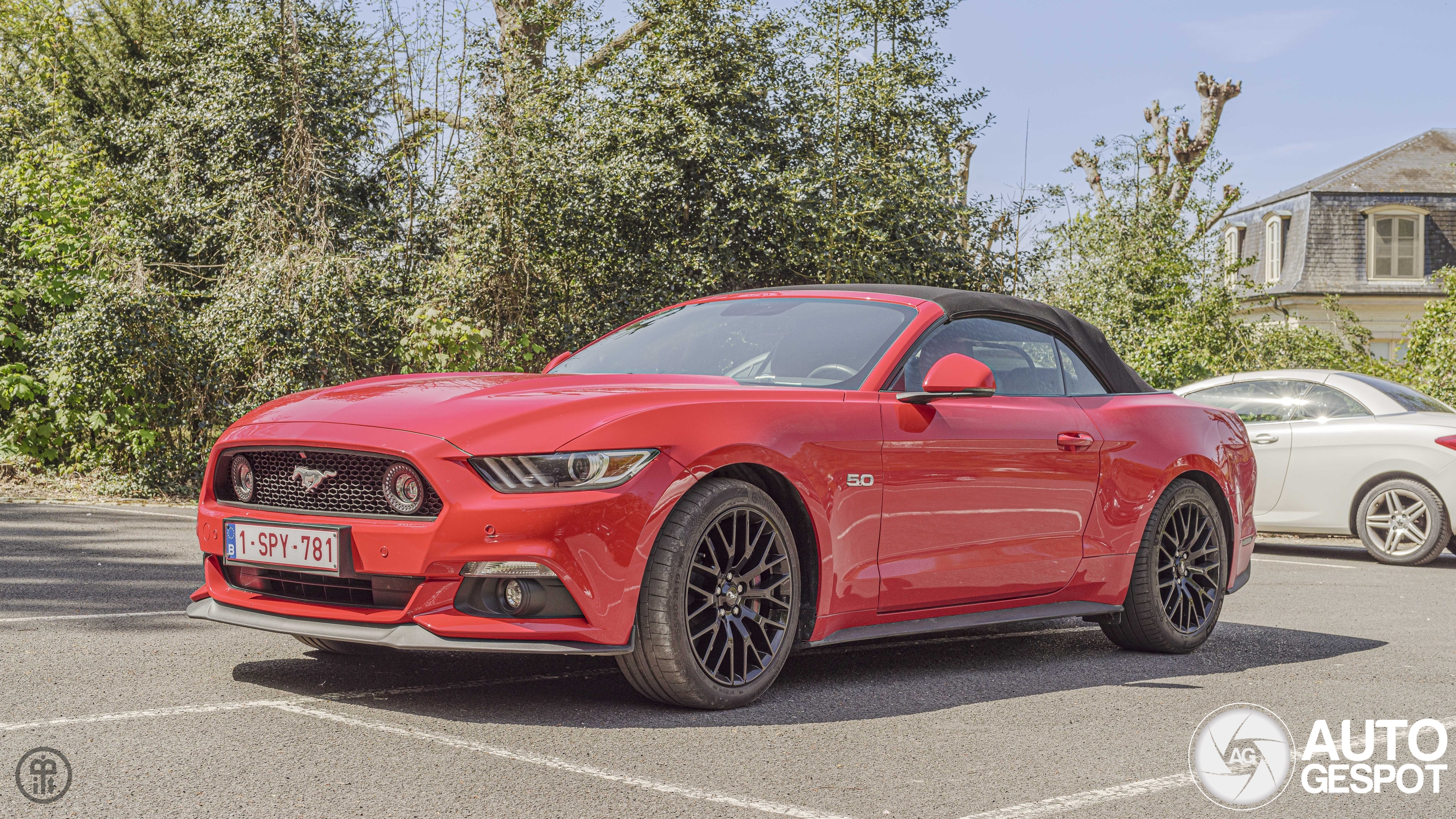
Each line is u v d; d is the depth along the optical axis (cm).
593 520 340
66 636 448
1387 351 3234
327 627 352
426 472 339
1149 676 451
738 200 1413
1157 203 1800
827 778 304
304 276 1109
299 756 306
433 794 279
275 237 1233
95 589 561
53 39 1631
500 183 1242
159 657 416
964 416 432
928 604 422
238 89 1324
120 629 465
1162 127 2370
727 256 1410
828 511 388
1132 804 294
